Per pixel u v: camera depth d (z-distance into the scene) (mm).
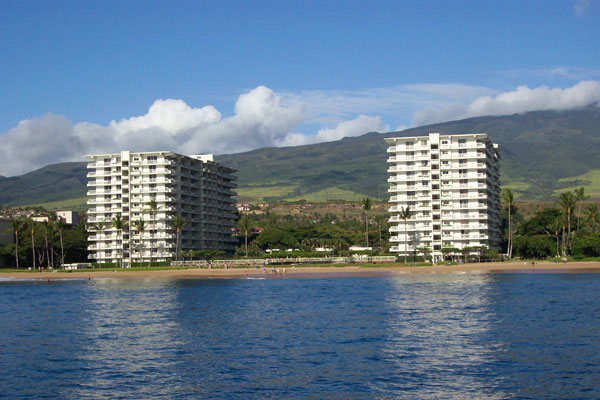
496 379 54094
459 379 54406
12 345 74250
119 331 84312
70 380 56469
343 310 102562
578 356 61875
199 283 179250
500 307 100625
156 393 51969
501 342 69875
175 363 62656
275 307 110250
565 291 124750
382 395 50281
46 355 67750
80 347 72375
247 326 87125
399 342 71250
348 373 57094
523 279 160500
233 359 64000
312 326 85438
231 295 137125
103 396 51438
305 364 60969
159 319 96312
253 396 50562
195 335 79875
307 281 179000
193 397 50688
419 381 54000
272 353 66625
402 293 129125
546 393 49875
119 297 137250
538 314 91250
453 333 76375
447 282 156375
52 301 131250
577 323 81875
